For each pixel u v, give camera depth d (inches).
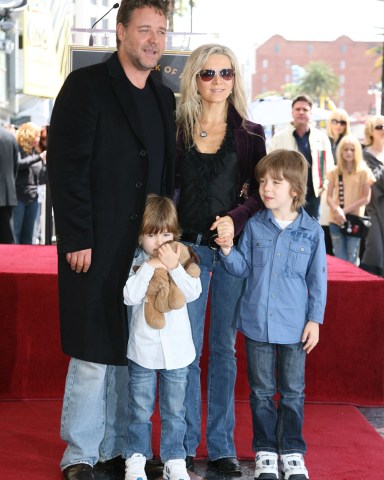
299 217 124.1
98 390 120.8
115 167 117.3
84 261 115.5
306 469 123.3
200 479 123.3
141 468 119.2
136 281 116.0
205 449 136.0
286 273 122.3
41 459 129.3
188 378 126.7
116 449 129.1
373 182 272.7
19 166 321.1
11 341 158.7
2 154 287.9
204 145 125.0
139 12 116.1
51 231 226.7
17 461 127.9
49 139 117.5
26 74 254.4
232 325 127.5
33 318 158.6
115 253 117.4
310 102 266.8
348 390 163.6
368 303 161.6
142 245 120.0
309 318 122.3
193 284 117.6
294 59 4613.7
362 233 277.9
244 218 122.4
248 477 125.6
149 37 116.5
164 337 118.4
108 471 126.5
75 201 114.7
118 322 116.7
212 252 125.1
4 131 289.0
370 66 4576.8
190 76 123.9
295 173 121.0
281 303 121.9
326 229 291.7
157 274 116.3
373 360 162.9
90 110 115.8
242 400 161.8
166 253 116.0
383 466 128.9
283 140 269.4
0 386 159.2
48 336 159.3
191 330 124.6
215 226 119.1
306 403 162.7
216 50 123.1
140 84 121.0
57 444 136.1
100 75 118.0
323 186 268.2
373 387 163.3
